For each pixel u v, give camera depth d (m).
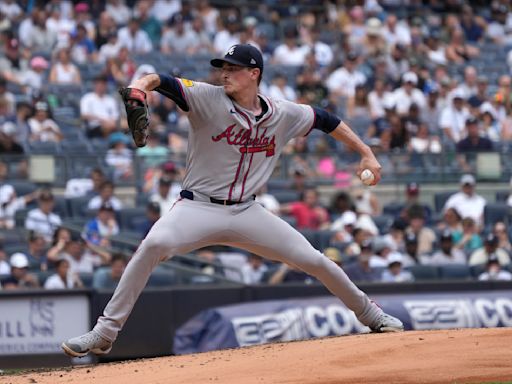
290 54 62.66
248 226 20.05
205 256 40.91
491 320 39.00
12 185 42.41
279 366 18.34
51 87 53.44
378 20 66.94
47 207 41.25
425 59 66.44
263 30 66.88
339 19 68.44
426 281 40.06
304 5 71.62
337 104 57.72
